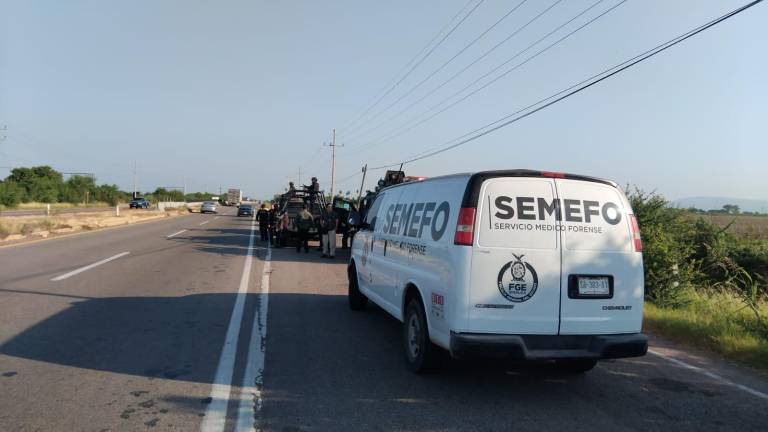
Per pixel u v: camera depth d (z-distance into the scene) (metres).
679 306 10.53
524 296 4.91
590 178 5.27
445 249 5.17
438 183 5.87
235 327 7.61
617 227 5.20
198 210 78.75
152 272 12.83
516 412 4.83
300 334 7.36
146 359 6.00
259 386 5.27
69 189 80.75
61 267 13.17
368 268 8.10
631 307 5.16
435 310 5.29
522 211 5.01
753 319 8.45
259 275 13.01
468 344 4.79
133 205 73.00
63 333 6.99
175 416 4.48
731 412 4.97
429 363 5.61
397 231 6.83
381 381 5.57
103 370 5.59
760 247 15.39
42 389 5.00
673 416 4.84
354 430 4.33
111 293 9.93
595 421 4.68
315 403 4.88
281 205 23.92
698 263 13.38
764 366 6.42
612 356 5.05
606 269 5.11
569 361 6.09
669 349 7.30
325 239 17.78
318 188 22.94
